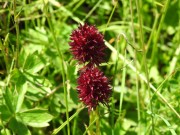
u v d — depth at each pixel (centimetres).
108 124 26
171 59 32
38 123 21
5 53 24
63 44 28
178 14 32
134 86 30
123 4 32
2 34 28
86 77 19
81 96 19
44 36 28
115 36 32
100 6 33
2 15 29
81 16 33
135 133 26
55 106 25
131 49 31
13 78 23
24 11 30
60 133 26
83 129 26
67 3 33
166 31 33
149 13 33
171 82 25
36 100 24
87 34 19
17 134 22
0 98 23
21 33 30
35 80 23
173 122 24
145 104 28
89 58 19
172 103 24
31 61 24
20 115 21
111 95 20
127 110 28
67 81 24
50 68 28
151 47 32
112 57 31
